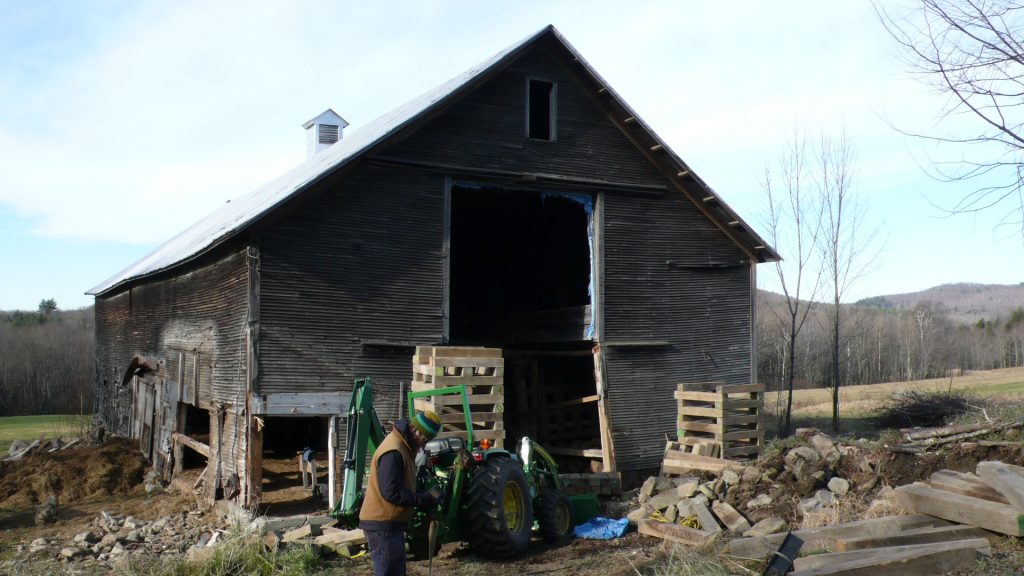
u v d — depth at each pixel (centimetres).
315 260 1304
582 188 1553
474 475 986
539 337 1736
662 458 1591
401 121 1366
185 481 1555
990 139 983
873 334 7100
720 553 871
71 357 5803
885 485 1042
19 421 3969
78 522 1389
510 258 2155
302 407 1271
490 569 949
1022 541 783
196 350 1522
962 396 2148
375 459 677
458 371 1294
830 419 2628
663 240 1642
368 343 1332
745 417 1438
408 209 1393
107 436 2320
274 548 1030
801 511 1030
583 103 1573
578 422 1861
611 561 969
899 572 705
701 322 1670
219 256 1429
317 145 2980
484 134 1466
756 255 1752
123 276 2377
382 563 657
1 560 1148
